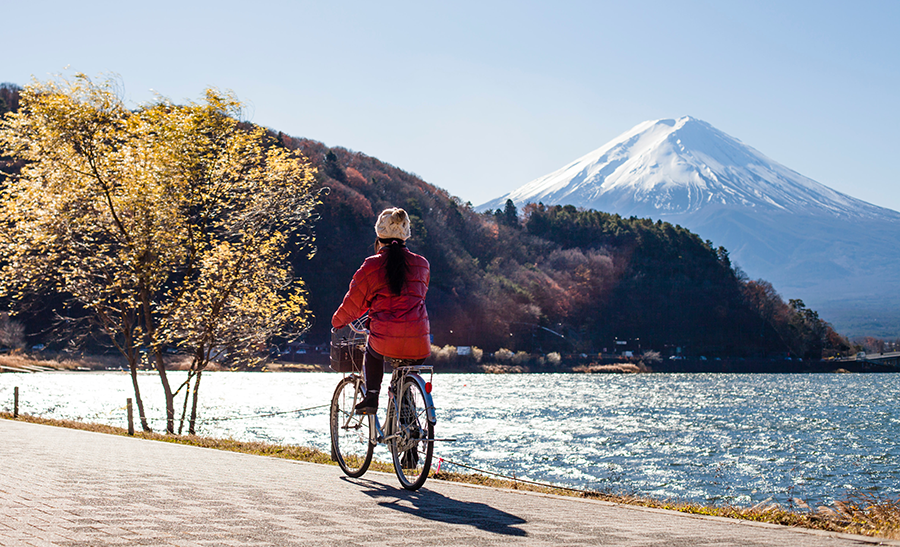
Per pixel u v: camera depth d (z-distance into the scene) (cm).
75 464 645
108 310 2136
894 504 780
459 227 18162
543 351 16362
